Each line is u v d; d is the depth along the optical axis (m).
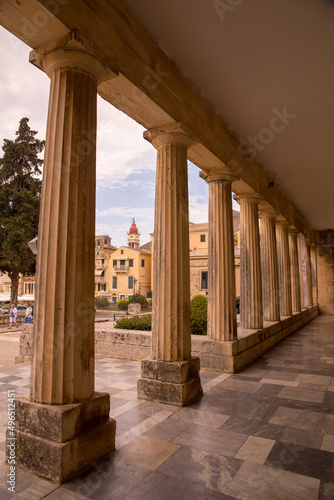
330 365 7.03
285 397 4.95
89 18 3.22
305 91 5.36
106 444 3.21
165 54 4.50
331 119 6.27
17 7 2.77
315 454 3.24
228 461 3.10
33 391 3.03
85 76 3.26
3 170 24.22
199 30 4.07
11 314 20.14
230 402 4.73
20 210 23.80
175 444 3.44
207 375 6.18
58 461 2.73
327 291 20.83
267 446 3.40
